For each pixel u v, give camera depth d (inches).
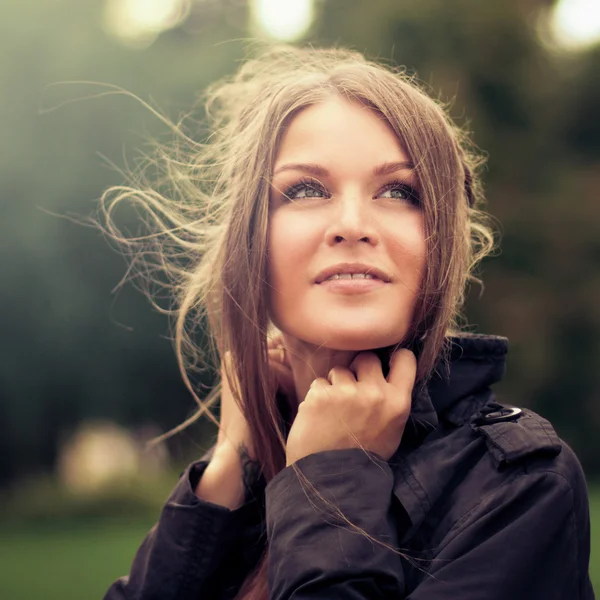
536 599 49.1
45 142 632.4
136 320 652.1
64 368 654.5
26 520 575.2
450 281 54.7
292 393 62.1
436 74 723.4
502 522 49.9
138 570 62.6
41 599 250.7
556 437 51.5
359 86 54.8
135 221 307.9
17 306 635.5
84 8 695.7
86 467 736.3
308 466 52.7
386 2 729.0
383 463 52.6
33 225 627.2
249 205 55.1
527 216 736.3
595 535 286.0
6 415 655.1
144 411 690.8
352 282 51.9
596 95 772.0
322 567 49.3
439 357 56.3
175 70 652.7
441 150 55.7
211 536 60.7
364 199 53.2
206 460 65.2
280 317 54.2
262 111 58.1
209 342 66.2
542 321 713.6
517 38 754.8
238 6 781.3
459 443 53.4
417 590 48.9
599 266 737.0
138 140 631.8
